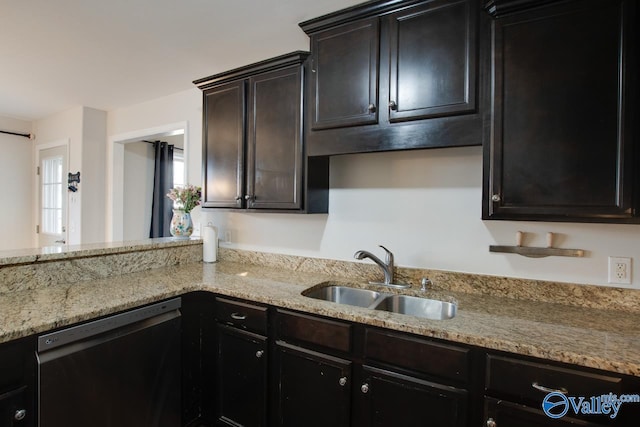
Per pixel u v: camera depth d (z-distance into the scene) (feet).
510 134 4.32
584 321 4.33
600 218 3.91
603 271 4.85
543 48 4.15
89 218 11.46
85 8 5.62
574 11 3.99
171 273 6.95
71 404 4.36
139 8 5.61
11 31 6.37
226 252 8.55
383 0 5.09
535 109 4.18
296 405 5.11
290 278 6.66
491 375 3.76
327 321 4.80
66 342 4.31
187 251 8.05
